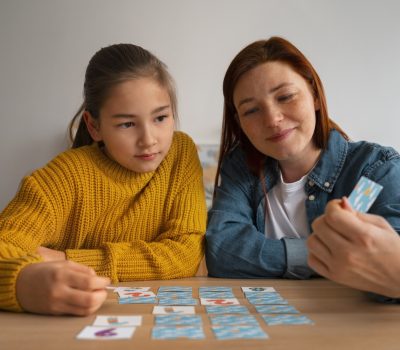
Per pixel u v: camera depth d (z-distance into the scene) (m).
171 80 1.04
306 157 1.13
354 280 0.63
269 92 1.00
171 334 0.50
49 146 2.57
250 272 0.96
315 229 0.63
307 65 1.06
